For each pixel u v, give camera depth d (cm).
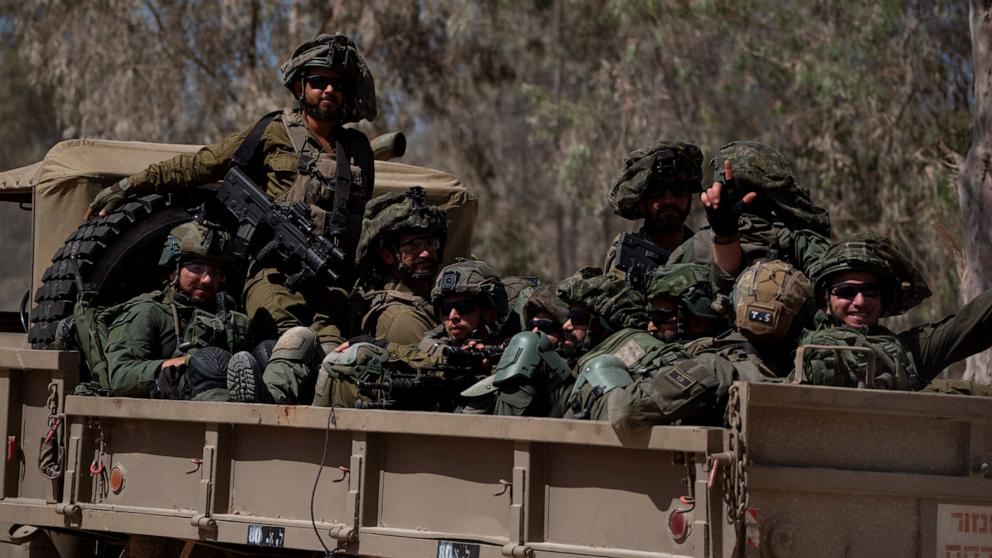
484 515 1294
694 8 4881
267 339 1814
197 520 1490
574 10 5950
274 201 1852
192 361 1611
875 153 4659
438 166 6353
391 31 5606
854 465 1193
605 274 1683
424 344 1559
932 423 1227
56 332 1766
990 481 1232
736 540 1123
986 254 2566
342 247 1900
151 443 1582
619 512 1211
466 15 5444
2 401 1730
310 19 5528
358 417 1370
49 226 1958
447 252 2245
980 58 2616
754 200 1530
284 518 1448
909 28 4566
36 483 1705
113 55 5550
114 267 1830
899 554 1210
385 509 1373
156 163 1970
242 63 5644
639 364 1377
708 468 1127
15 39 7331
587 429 1211
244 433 1498
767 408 1154
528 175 7444
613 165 5256
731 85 5038
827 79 4544
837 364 1227
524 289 1784
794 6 4900
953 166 4191
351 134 1941
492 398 1398
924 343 1443
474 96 5984
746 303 1341
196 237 1780
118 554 1848
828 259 1373
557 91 6125
